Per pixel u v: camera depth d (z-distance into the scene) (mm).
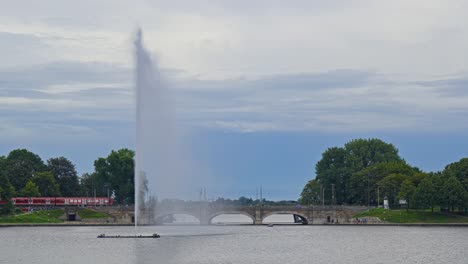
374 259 196250
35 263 185875
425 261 191500
